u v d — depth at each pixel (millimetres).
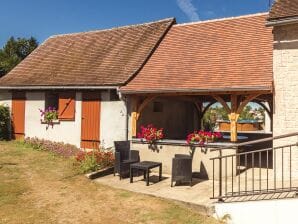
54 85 16781
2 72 31406
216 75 13008
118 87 14539
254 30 14531
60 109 17031
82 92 16266
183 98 16969
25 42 35594
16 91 18844
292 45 11102
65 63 18828
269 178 11328
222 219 8703
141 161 13156
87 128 16047
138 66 15398
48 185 11352
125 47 17719
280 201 8117
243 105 12039
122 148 12812
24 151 16016
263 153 15805
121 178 12219
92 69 17047
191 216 8898
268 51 13102
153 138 13406
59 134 17047
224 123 25891
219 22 16109
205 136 12305
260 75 12062
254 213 8398
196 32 16281
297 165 10984
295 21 10703
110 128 15289
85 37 20562
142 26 18766
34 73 19031
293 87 11078
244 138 15359
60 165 13703
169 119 16766
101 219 8883
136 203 9820
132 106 14398
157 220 8727
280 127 11234
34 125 18062
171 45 16234
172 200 9758
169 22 17719
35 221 8742
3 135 18984
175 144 12961
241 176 11781
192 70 13914
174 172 11141
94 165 12812
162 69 14789
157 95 13812
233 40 14570
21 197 10281
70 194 10594
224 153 12008
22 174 12438
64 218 8945
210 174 12195
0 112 18703
